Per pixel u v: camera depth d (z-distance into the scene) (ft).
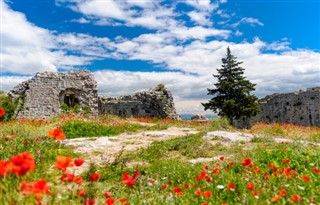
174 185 23.39
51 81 106.63
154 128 69.82
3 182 11.97
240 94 116.37
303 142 47.32
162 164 31.71
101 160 33.76
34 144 36.50
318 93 126.82
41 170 25.34
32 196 11.55
